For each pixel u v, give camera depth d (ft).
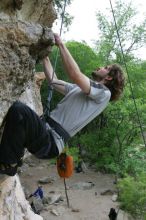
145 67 49.03
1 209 13.94
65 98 12.53
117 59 46.75
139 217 27.14
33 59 11.78
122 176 38.09
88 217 29.37
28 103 19.89
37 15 12.10
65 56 11.96
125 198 26.94
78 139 43.57
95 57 46.60
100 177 39.68
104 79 13.66
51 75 13.64
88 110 12.33
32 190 34.14
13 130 10.68
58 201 31.96
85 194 34.17
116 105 39.45
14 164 11.06
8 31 10.12
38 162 43.01
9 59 10.27
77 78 11.89
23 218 17.57
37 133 11.09
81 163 41.42
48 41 11.48
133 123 40.96
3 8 10.13
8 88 10.63
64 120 12.20
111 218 28.07
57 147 11.82
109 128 41.88
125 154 38.86
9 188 14.97
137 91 43.42
